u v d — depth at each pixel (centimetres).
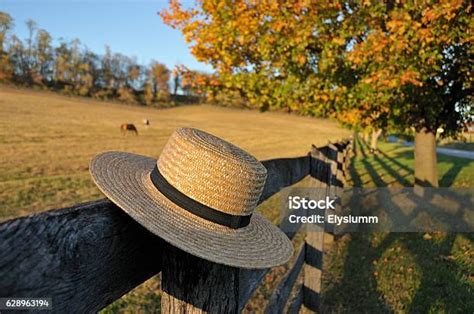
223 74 920
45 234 83
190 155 152
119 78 10794
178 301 140
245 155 173
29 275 78
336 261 565
